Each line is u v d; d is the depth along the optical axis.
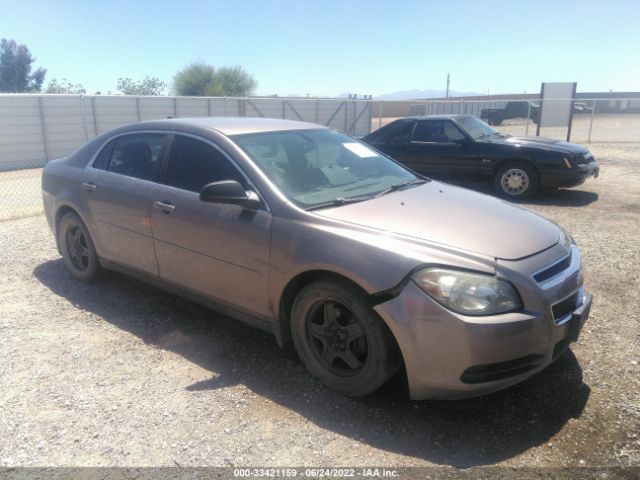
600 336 3.93
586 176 9.16
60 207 5.05
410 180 4.29
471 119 10.41
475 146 9.64
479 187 10.62
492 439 2.83
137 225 4.23
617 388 3.26
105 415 3.04
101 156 4.77
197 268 3.84
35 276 5.34
